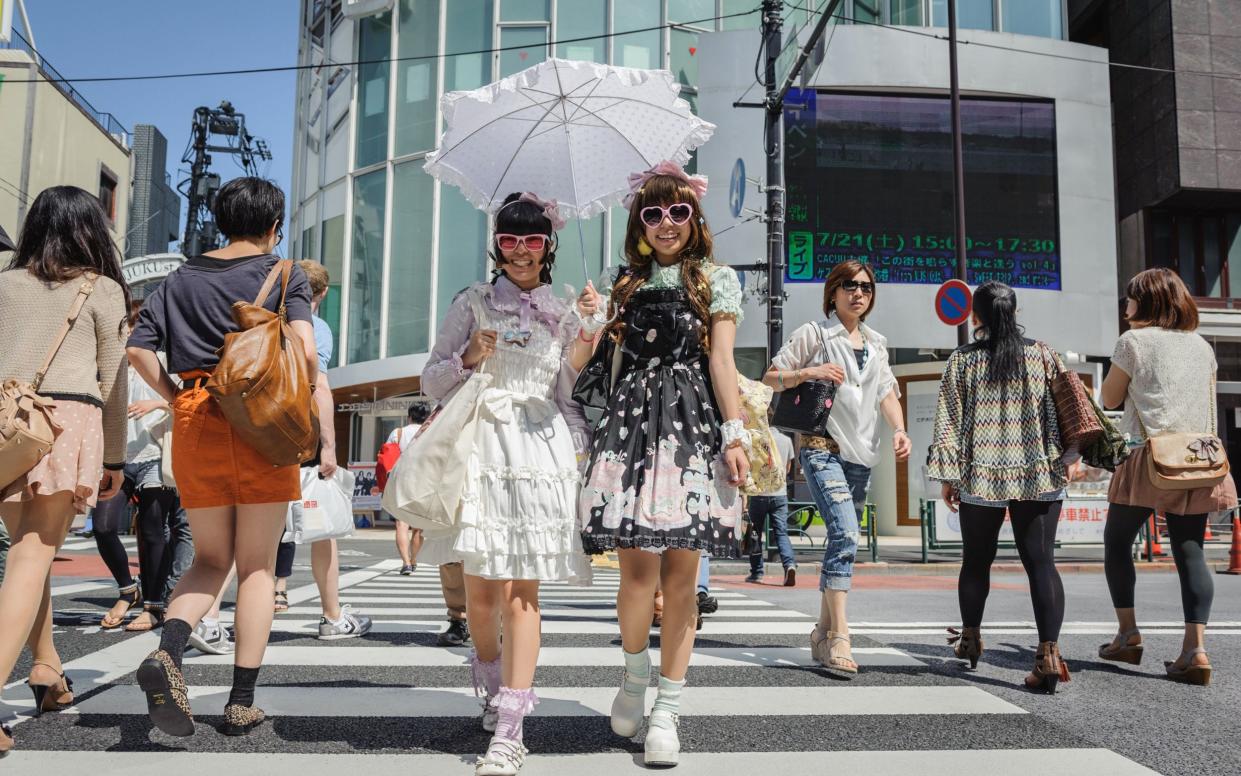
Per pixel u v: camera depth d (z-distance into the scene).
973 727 2.88
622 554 2.60
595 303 2.64
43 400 2.53
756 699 3.25
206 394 2.56
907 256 16.94
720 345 2.63
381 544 15.02
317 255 20.94
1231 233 20.08
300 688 3.32
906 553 12.86
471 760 2.45
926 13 18.16
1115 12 20.92
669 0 18.66
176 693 2.30
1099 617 5.83
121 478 2.86
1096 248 17.41
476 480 2.48
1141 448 3.92
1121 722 2.97
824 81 17.06
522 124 3.82
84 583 7.02
